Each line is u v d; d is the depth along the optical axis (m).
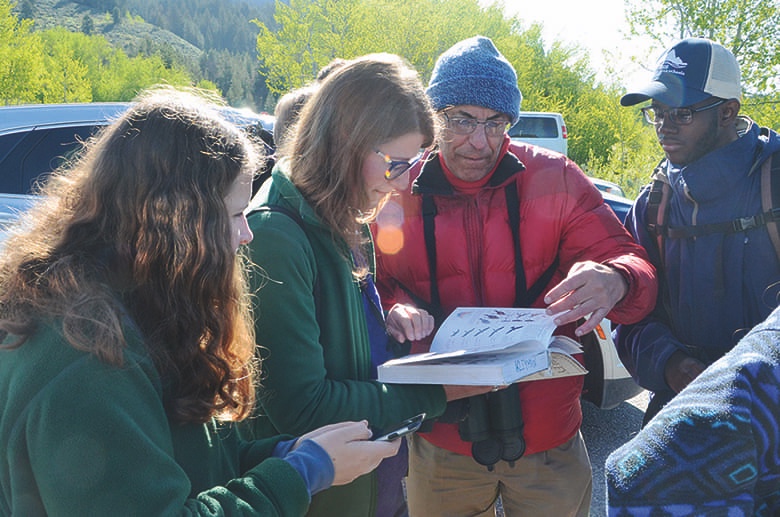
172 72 74.62
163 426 0.96
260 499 1.05
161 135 0.98
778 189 1.76
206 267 0.99
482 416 1.80
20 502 0.88
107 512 0.85
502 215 1.94
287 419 1.38
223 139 1.03
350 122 1.38
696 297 1.89
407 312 1.76
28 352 0.89
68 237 0.97
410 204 1.98
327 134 1.41
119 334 0.89
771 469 0.81
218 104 1.25
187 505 0.96
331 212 1.42
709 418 0.80
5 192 4.02
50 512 0.86
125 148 0.98
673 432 0.83
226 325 1.04
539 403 1.92
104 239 0.97
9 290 0.93
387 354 1.68
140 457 0.88
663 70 1.90
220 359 1.04
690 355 1.91
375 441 1.25
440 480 2.06
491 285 1.96
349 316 1.49
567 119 31.86
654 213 2.00
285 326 1.35
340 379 1.49
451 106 1.81
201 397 1.03
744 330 1.84
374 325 1.67
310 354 1.37
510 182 1.94
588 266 1.75
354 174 1.40
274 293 1.35
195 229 0.97
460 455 2.01
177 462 1.03
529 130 16.02
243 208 1.07
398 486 1.67
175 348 1.00
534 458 1.98
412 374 1.46
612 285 1.73
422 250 1.99
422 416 1.36
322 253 1.47
